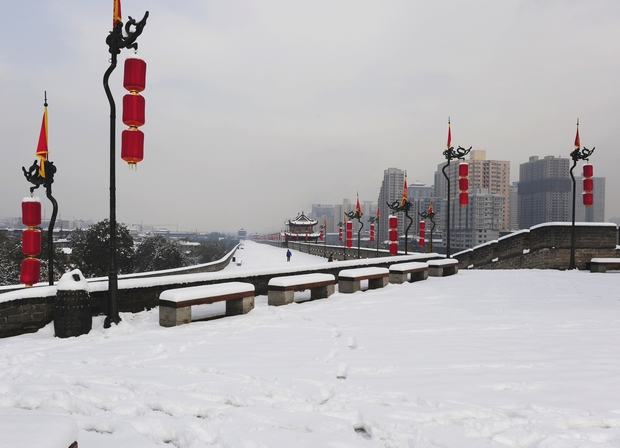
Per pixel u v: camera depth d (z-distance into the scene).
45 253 41.22
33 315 7.14
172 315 7.29
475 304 9.20
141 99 7.71
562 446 2.90
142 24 7.56
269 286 9.49
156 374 4.59
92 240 43.59
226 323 7.41
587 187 16.98
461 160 17.59
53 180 9.40
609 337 6.13
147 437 3.21
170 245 66.25
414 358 5.14
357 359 5.12
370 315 8.09
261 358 5.21
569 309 8.43
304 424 3.33
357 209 33.62
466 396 3.85
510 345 5.71
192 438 3.10
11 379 4.55
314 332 6.72
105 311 8.05
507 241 20.80
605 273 15.66
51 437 2.00
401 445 3.01
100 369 4.82
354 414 3.52
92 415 3.61
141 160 7.83
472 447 2.95
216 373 4.64
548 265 18.41
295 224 90.69
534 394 3.90
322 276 10.40
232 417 3.46
